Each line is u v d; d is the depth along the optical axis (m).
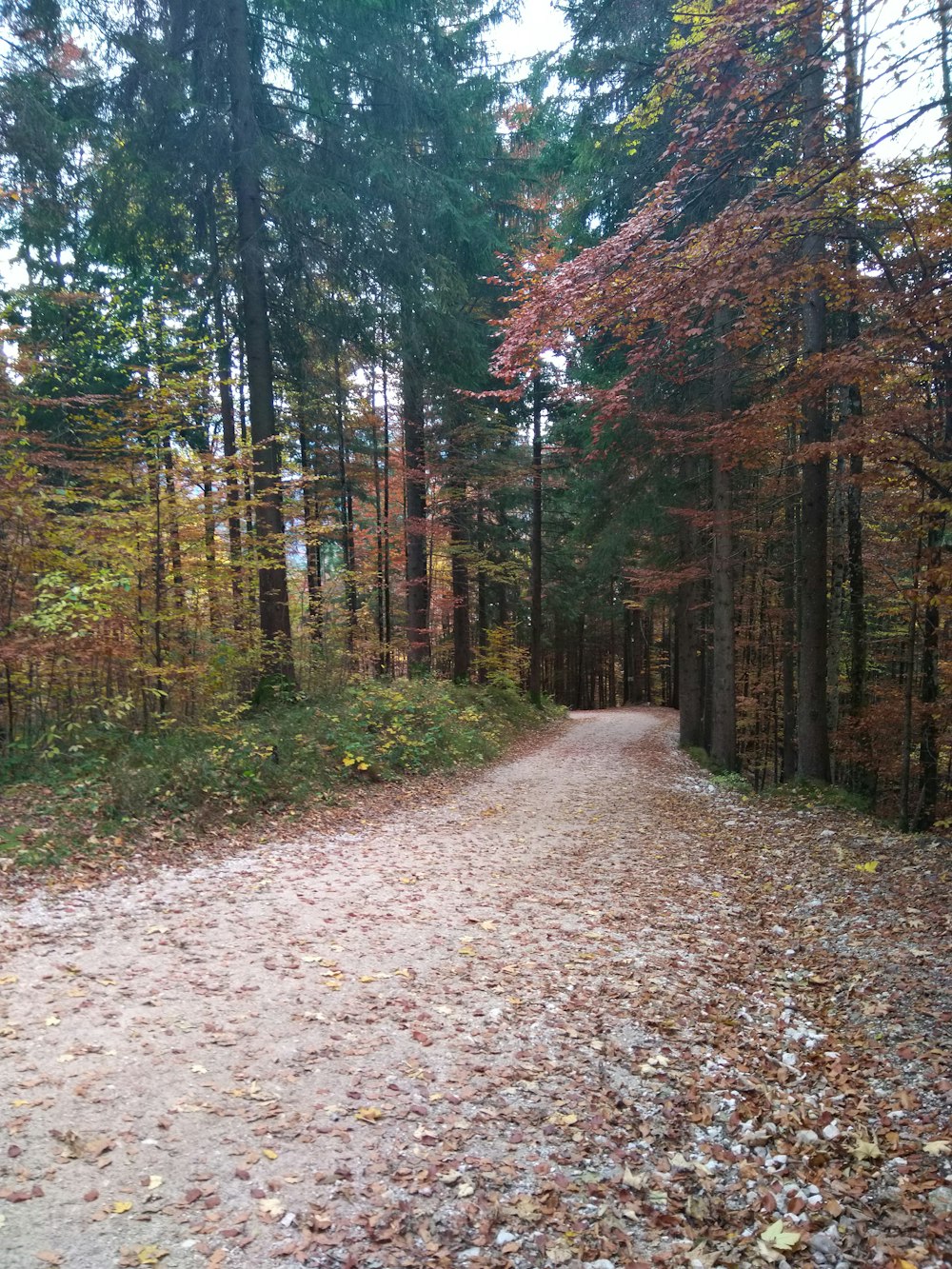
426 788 11.80
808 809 10.45
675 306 6.32
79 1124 3.22
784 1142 3.47
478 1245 2.75
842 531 13.62
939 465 7.27
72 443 12.86
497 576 25.11
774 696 19.80
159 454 10.37
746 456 9.97
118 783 8.20
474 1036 4.28
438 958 5.34
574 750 18.47
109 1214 2.73
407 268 13.63
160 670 10.05
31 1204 2.74
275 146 12.55
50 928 5.34
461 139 15.40
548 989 4.95
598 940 5.88
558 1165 3.23
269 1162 3.08
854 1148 3.40
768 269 6.24
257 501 11.21
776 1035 4.52
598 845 8.89
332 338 14.31
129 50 11.21
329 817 9.31
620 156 12.02
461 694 19.41
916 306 5.94
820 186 5.72
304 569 18.67
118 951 5.07
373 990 4.76
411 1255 2.67
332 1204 2.88
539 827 9.75
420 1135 3.35
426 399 17.72
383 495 26.50
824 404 8.99
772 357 11.11
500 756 16.52
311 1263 2.58
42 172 10.93
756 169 7.46
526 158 17.22
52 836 6.98
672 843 9.06
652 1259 2.74
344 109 13.42
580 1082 3.89
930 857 7.63
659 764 16.11
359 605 20.11
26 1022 4.03
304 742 11.10
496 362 6.87
